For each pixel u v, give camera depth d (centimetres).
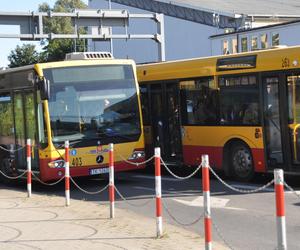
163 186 1472
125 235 874
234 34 4412
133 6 6638
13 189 1589
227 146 1512
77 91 1472
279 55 1353
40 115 1450
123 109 1522
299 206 1094
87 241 838
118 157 1498
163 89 1697
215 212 1076
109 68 1516
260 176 1566
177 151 1664
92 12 2989
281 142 1359
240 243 835
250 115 1434
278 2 5728
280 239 549
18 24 2897
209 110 1550
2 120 1673
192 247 789
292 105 1334
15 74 1576
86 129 1470
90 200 1313
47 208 1163
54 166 1434
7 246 817
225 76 1497
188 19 5784
